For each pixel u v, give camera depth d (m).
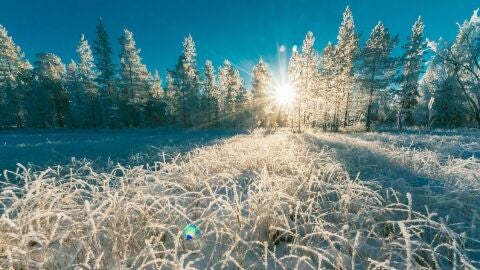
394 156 7.13
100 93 41.31
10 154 10.81
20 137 25.81
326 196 3.74
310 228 2.80
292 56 40.94
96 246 2.12
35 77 47.28
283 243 2.71
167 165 4.85
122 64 41.19
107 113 41.16
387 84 31.69
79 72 45.22
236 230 2.55
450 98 29.69
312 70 36.81
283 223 2.70
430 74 32.50
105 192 3.02
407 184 4.41
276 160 6.16
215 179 4.57
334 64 35.00
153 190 3.42
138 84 42.00
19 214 2.18
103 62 40.22
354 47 33.25
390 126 36.72
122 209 2.56
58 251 2.02
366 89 32.06
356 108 36.66
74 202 2.97
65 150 12.36
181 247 2.44
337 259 2.03
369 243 2.64
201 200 3.36
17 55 46.41
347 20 33.31
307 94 36.97
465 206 3.38
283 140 14.27
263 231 2.79
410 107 33.50
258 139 15.73
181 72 44.38
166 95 53.72
